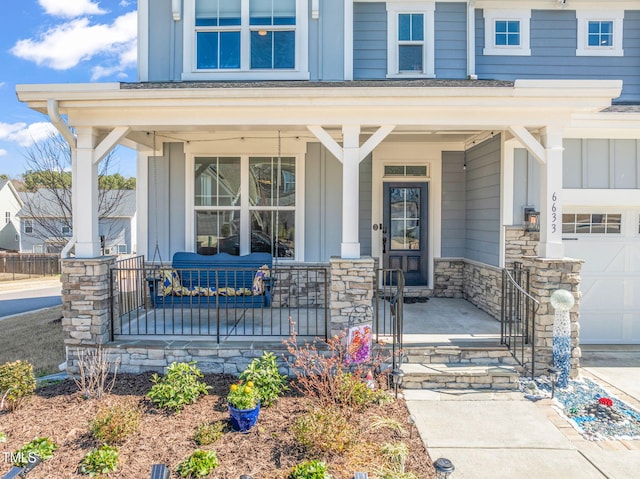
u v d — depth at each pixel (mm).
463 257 8047
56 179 11273
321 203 7129
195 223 7227
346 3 6906
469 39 7402
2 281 18766
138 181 7125
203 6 6879
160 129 5473
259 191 7211
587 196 6559
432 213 8062
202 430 3582
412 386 4777
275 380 4375
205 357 5078
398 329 4984
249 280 6609
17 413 4074
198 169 7223
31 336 7410
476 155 7426
